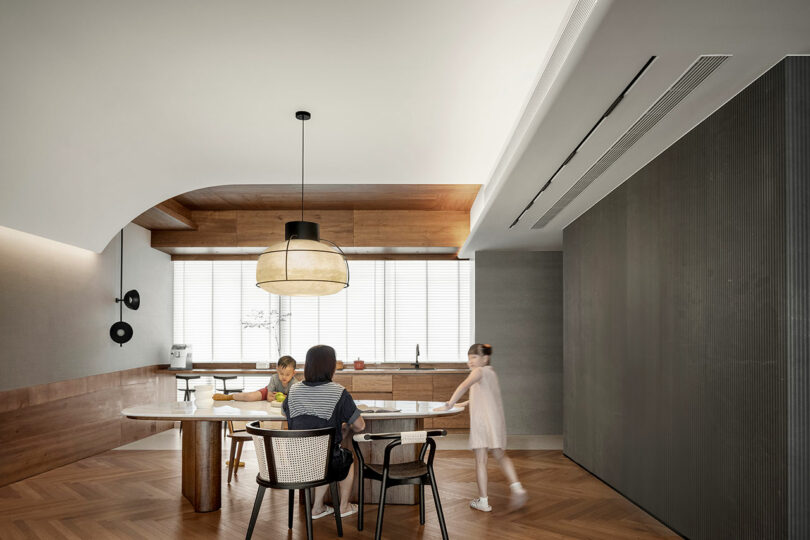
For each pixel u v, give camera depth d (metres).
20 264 6.11
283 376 5.50
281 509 4.78
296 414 3.88
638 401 4.83
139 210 6.93
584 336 6.30
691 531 3.89
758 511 3.13
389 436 3.91
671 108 3.50
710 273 3.63
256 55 3.90
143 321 8.66
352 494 4.94
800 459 2.88
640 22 2.57
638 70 3.02
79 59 3.95
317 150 5.77
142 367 8.54
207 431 4.72
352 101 4.65
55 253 6.70
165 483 5.69
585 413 6.29
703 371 3.72
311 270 4.59
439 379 8.78
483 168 6.33
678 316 4.08
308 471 3.66
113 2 3.27
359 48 3.81
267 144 5.59
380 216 8.83
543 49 3.83
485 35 3.66
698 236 3.78
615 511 4.71
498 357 8.73
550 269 8.81
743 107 3.26
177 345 8.99
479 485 4.79
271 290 4.87
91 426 7.16
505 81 4.30
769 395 3.04
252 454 7.07
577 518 4.52
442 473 6.04
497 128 5.21
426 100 4.62
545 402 8.67
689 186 3.90
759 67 3.01
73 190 5.92
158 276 9.15
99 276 7.56
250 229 8.80
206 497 4.68
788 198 2.90
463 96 4.55
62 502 5.06
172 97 4.57
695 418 3.83
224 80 4.27
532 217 6.48
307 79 4.26
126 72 4.15
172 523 4.42
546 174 4.83
